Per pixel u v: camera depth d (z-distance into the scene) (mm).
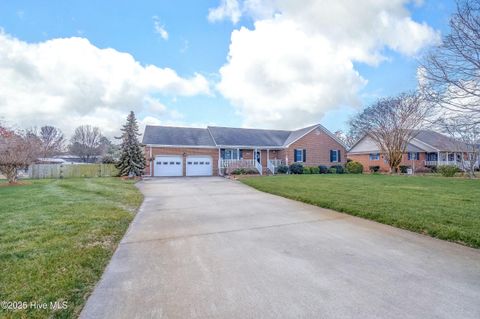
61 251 3566
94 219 5441
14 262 3162
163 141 21188
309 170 22844
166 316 2199
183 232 4867
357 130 27438
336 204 7059
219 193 10469
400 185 11562
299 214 6383
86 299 2469
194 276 2984
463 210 6004
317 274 3018
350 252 3756
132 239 4434
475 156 18734
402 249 3867
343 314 2217
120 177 18469
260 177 17297
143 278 2936
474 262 3350
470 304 2361
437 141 27000
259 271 3111
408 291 2605
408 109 20906
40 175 18734
